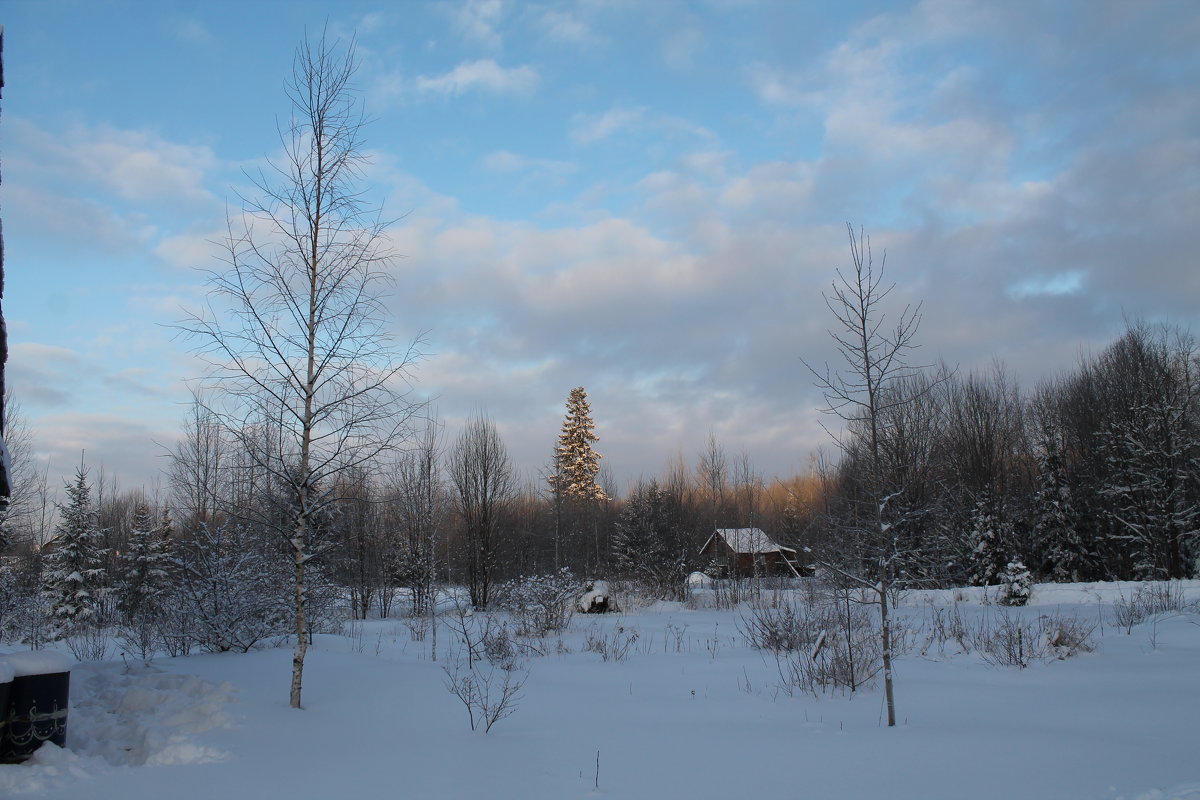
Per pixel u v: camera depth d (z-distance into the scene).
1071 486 36.22
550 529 46.41
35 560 28.02
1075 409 38.78
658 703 9.02
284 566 13.40
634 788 5.55
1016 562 22.73
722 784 5.64
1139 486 30.61
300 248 8.66
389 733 7.18
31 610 20.03
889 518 9.36
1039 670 10.98
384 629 19.34
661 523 39.03
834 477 14.92
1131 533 32.47
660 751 6.64
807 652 11.36
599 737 7.20
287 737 6.81
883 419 10.27
